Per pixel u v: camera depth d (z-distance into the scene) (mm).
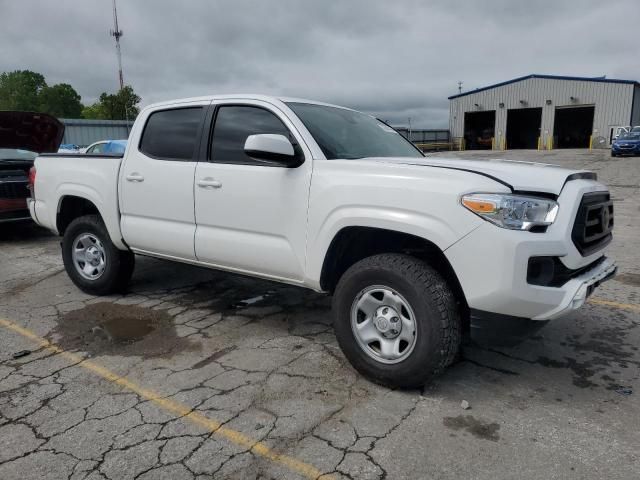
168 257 4535
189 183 4129
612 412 3021
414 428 2850
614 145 28891
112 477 2465
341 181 3307
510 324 2902
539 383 3375
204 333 4254
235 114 4035
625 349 3908
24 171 8289
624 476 2449
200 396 3209
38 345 4035
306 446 2689
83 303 5035
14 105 94000
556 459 2576
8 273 6305
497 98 45625
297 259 3582
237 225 3873
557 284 2947
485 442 2721
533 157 31078
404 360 3123
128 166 4602
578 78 40844
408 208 3037
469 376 3471
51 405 3121
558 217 2910
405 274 3055
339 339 3410
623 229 9195
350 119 4309
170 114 4438
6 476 2471
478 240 2838
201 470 2510
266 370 3561
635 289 5422
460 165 3260
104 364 3684
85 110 86250
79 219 5164
